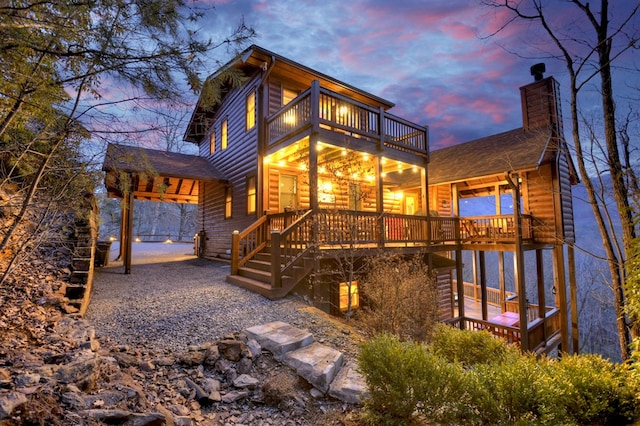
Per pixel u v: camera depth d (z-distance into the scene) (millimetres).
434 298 6191
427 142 9641
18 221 2996
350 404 2943
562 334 9008
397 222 8227
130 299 5656
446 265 10766
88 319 4480
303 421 2773
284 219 7660
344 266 7426
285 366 3551
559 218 8758
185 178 10852
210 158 13906
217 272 8789
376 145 8289
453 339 4711
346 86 10789
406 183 12477
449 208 13797
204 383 3170
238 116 11312
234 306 5367
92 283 6336
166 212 35000
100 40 2246
